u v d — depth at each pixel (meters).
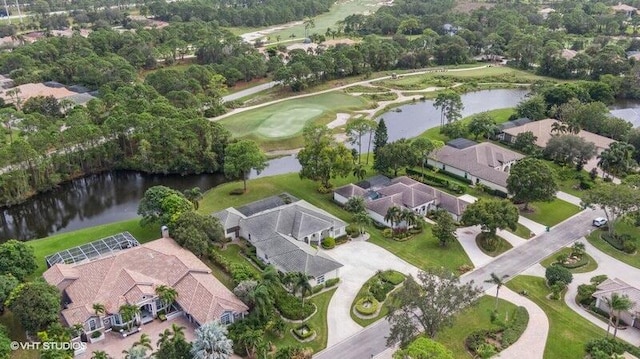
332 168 153.75
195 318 97.81
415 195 144.50
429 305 88.44
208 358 82.44
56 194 168.62
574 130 193.50
